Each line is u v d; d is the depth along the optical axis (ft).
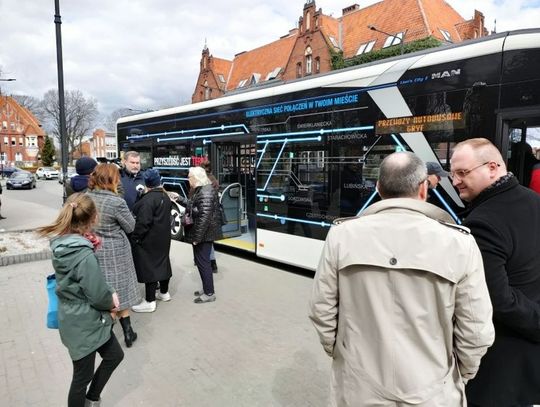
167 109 29.35
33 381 11.05
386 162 5.62
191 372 11.39
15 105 266.57
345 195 17.61
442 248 4.93
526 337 6.02
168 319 15.15
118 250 12.52
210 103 25.17
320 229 18.80
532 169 12.40
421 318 5.01
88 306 8.20
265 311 15.92
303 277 20.38
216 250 26.78
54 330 14.32
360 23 117.80
